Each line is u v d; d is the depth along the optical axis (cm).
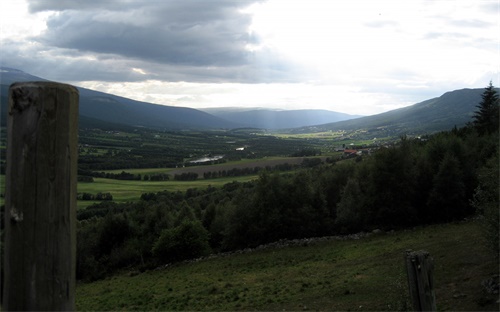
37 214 154
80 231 4031
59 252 158
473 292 1177
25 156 153
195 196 6506
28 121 153
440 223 3144
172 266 3266
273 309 1448
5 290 156
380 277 1658
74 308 165
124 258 3778
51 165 156
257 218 3462
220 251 3666
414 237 2558
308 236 3453
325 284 1727
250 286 1953
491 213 1275
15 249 154
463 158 3294
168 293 2088
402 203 3212
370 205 3294
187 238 3441
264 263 2639
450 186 3133
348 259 2277
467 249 1753
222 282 2184
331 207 3900
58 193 158
